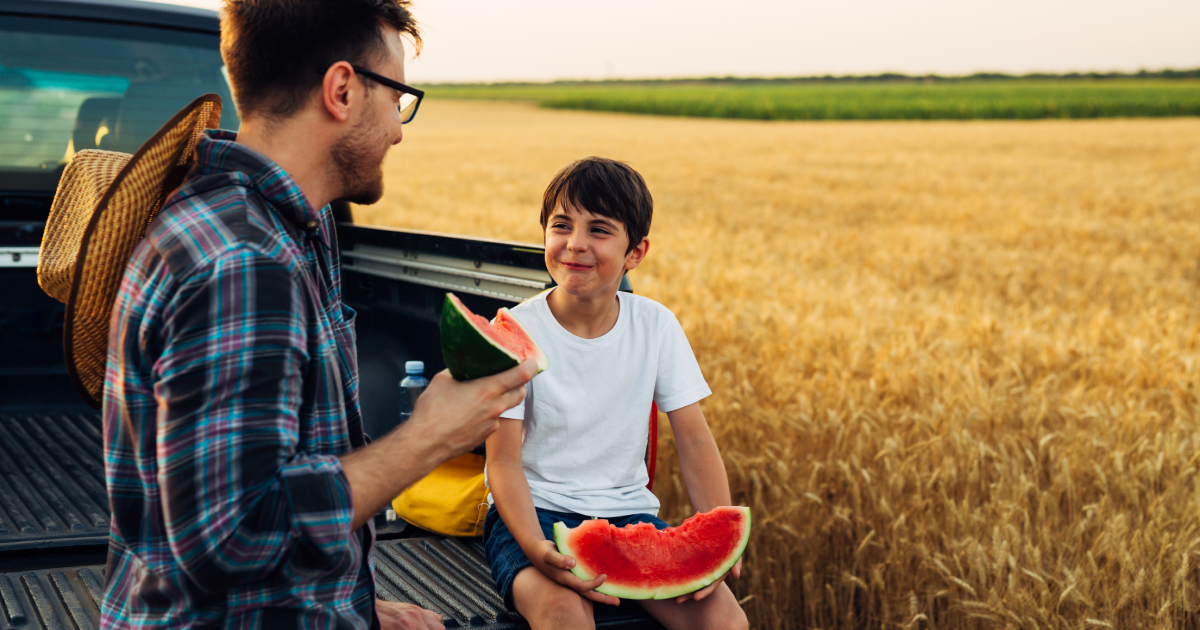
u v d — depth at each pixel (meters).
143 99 3.33
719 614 1.96
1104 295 8.66
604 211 2.06
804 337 5.77
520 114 64.25
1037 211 15.84
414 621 1.82
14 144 3.12
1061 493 3.73
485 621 1.97
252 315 1.27
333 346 1.46
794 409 4.44
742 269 8.74
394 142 1.56
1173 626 3.02
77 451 2.88
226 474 1.23
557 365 2.17
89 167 1.65
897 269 9.89
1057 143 32.88
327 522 1.30
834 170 23.84
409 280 2.91
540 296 2.27
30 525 2.32
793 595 3.52
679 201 17.03
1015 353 5.79
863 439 4.11
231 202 1.35
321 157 1.49
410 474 1.41
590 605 1.92
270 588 1.38
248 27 1.41
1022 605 2.97
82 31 3.17
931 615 3.24
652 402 2.38
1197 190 18.88
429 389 1.49
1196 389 4.95
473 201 16.16
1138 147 30.69
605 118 59.25
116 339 1.33
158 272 1.29
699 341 5.86
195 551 1.23
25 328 3.16
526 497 2.02
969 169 23.98
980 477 3.88
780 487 3.70
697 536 2.02
